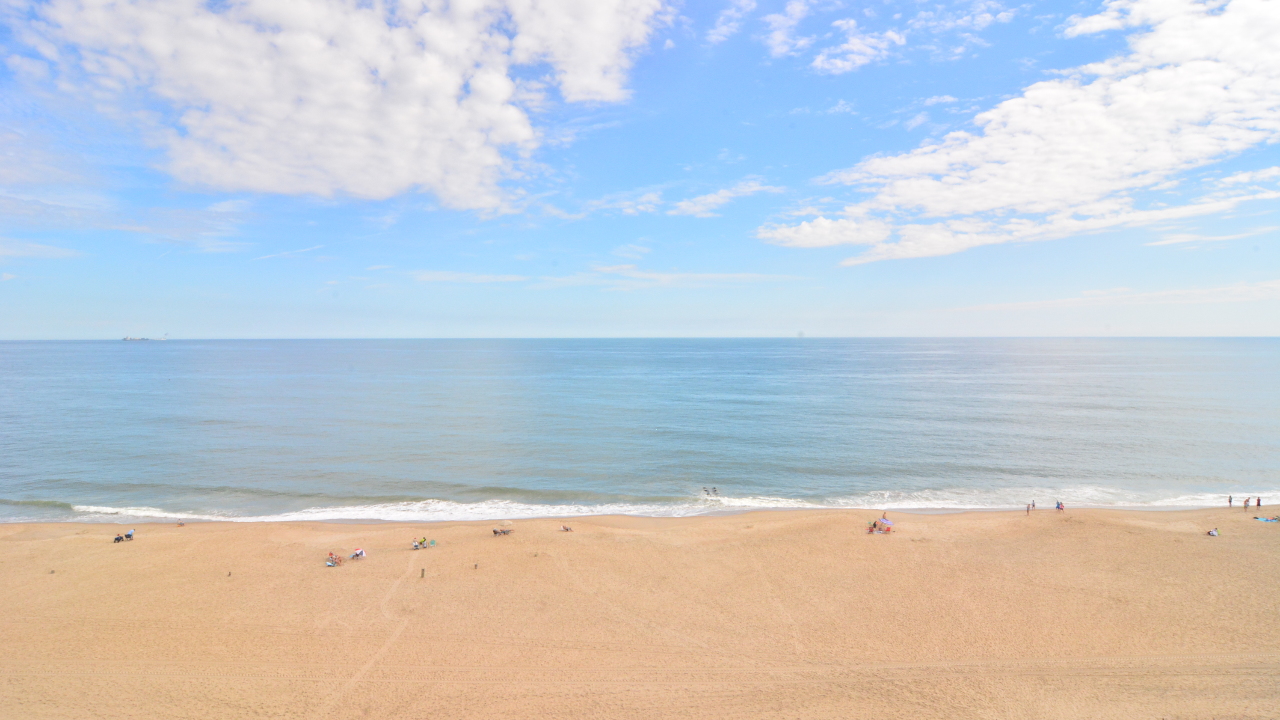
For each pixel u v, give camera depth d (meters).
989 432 63.56
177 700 17.55
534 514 38.75
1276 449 54.56
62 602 24.12
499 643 21.08
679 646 20.94
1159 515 36.53
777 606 24.11
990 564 28.28
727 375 142.50
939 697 17.81
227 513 38.62
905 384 116.56
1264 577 25.84
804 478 46.50
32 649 20.38
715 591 25.53
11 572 27.28
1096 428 65.19
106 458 52.06
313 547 30.89
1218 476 45.97
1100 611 23.16
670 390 107.56
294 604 24.09
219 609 23.58
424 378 135.38
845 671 19.33
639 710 17.36
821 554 29.73
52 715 16.66
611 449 56.19
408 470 48.75
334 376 140.50
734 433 63.69
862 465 50.03
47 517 37.81
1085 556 28.97
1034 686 18.23
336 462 51.25
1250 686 17.83
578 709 17.38
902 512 38.38
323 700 17.69
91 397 95.31
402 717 16.97
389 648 20.70
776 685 18.56
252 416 75.38
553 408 83.31
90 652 20.22
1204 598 23.97
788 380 127.44
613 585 26.09
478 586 25.91
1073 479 45.66
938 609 23.67
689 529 34.19
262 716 16.89
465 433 64.12
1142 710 16.84
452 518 38.06
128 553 29.75
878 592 25.36
